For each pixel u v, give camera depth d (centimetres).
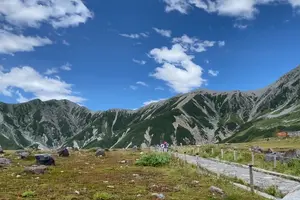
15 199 2114
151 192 2433
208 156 6097
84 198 2203
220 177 3134
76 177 3175
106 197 2181
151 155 4562
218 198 2244
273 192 2480
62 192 2386
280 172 3519
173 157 5322
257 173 3625
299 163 3816
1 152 6862
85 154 6925
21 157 4972
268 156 4647
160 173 3556
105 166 4294
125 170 3822
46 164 4184
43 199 2134
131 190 2497
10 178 2997
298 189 1823
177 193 2409
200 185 2747
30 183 2738
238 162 4762
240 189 2559
